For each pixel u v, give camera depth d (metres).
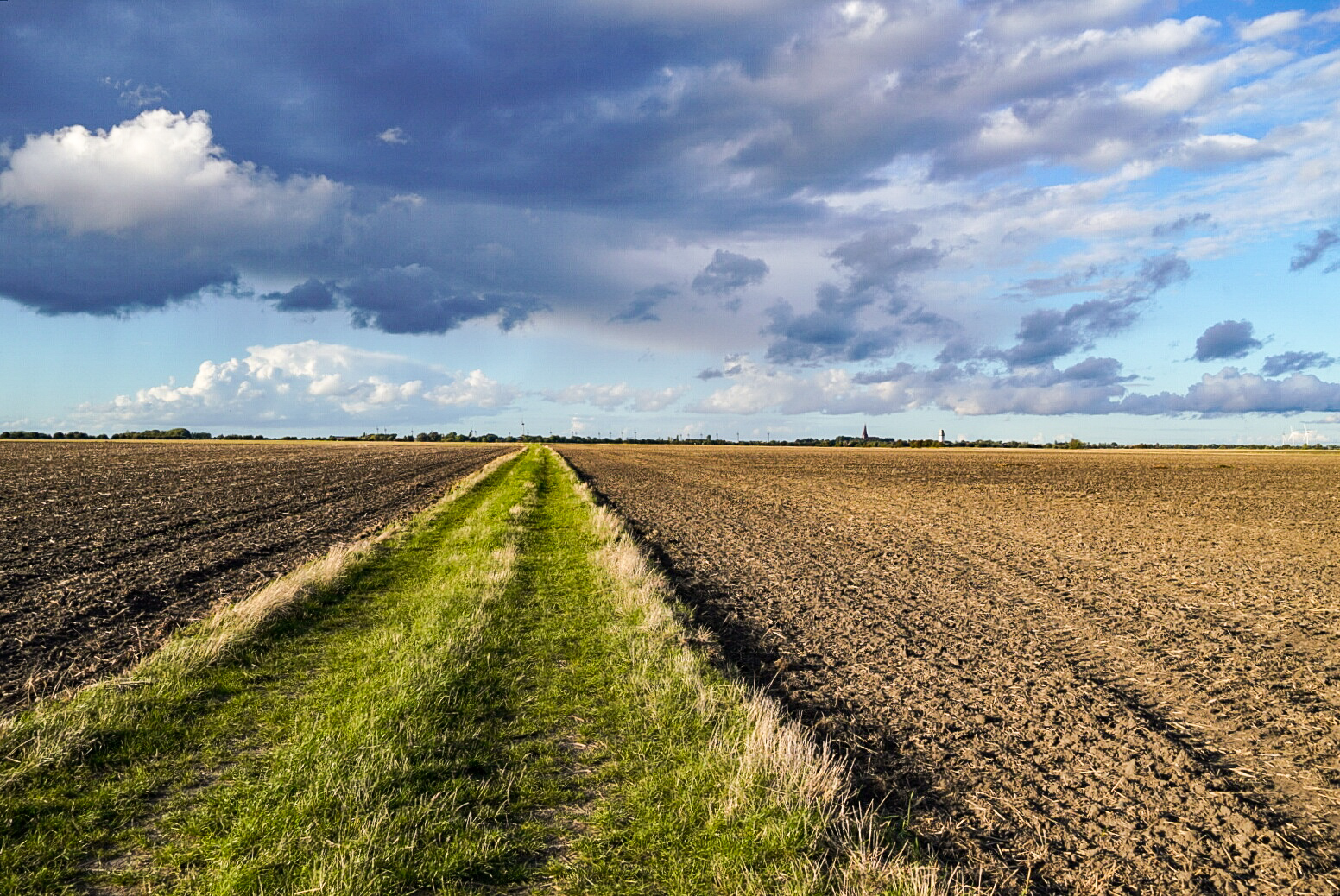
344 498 27.72
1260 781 5.24
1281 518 23.16
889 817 4.57
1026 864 4.15
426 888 3.77
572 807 4.67
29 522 18.78
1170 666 7.91
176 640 7.87
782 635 9.14
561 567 13.32
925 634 9.23
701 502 28.84
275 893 3.61
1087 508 26.67
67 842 4.15
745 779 4.68
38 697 6.50
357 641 8.48
